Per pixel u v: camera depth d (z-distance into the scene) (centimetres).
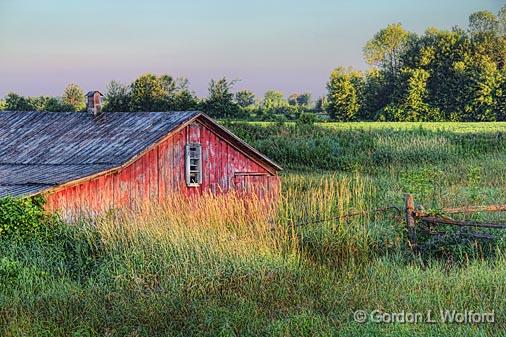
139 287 1517
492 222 1847
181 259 1638
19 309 1434
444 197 2609
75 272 1756
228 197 2153
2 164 3008
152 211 2033
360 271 1658
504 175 3878
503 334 1183
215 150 3002
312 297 1465
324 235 1905
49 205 2395
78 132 3147
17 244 1930
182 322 1338
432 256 1825
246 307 1387
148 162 2770
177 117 2955
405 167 4769
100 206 2581
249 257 1653
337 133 6181
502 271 1534
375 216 2059
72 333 1282
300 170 4950
